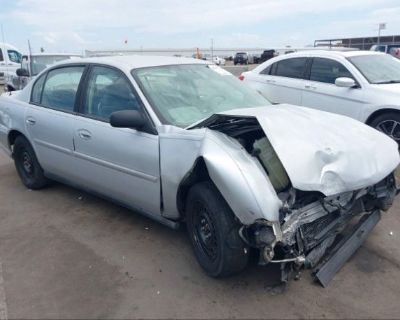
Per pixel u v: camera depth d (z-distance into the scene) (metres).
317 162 2.83
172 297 3.01
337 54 7.24
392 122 6.22
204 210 3.13
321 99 7.13
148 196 3.56
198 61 4.55
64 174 4.63
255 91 4.50
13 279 3.31
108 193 4.11
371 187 3.43
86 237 3.97
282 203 2.73
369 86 6.52
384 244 3.71
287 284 3.11
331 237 3.19
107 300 3.00
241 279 3.19
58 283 3.23
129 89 3.79
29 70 12.27
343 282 3.13
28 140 5.02
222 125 3.29
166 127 3.41
